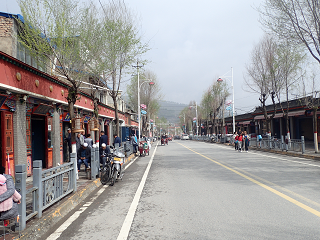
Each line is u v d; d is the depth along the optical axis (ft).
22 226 14.51
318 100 64.03
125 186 30.14
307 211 18.34
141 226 16.34
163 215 18.40
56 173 20.06
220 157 61.87
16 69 30.68
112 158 32.53
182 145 137.08
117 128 69.15
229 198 22.59
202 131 274.98
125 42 46.60
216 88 163.32
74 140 32.12
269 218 17.02
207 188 27.02
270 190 25.17
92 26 34.53
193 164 48.80
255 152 78.84
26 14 28.25
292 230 14.79
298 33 51.93
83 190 25.75
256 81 87.61
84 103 61.16
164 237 14.37
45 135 42.29
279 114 106.83
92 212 20.03
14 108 31.91
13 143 31.99
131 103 163.53
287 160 53.21
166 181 31.91
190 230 15.29
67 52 30.50
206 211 18.98
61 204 20.20
